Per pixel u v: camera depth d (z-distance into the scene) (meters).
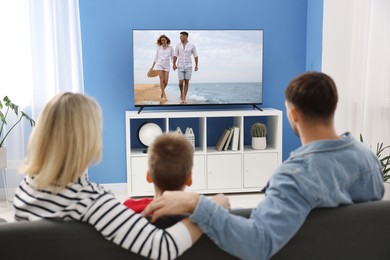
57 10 4.53
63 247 1.20
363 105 4.56
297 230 1.26
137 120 4.93
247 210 1.33
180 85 4.73
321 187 1.27
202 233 1.24
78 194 1.24
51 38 4.57
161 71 4.68
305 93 1.36
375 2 4.42
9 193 4.74
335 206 1.32
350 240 1.31
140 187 4.60
